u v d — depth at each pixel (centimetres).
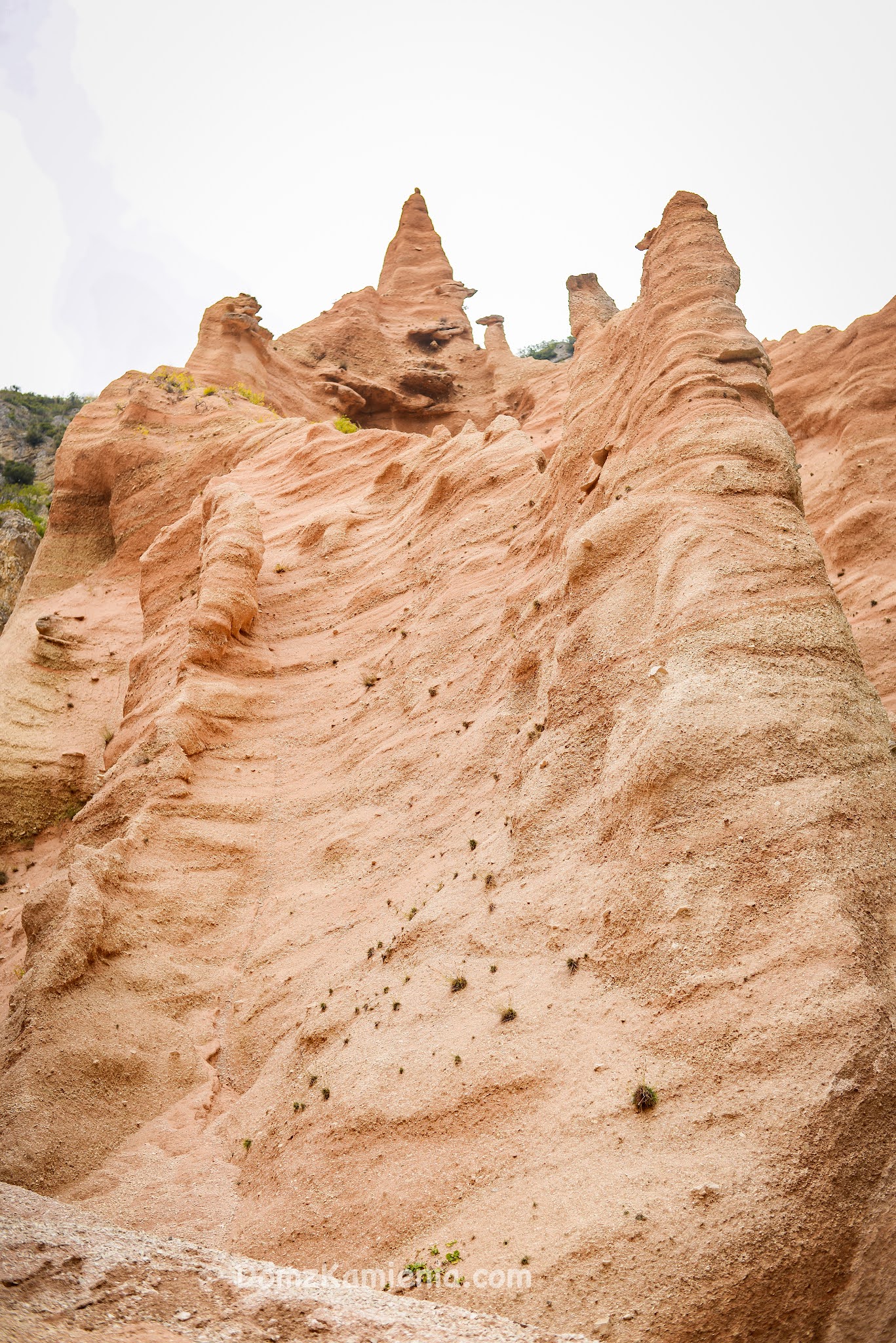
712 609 1078
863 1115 689
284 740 1841
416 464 2428
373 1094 948
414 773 1537
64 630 2967
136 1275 609
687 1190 679
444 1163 839
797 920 816
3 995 1681
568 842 1084
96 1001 1307
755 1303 623
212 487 2575
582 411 1764
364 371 5616
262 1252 876
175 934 1441
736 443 1275
